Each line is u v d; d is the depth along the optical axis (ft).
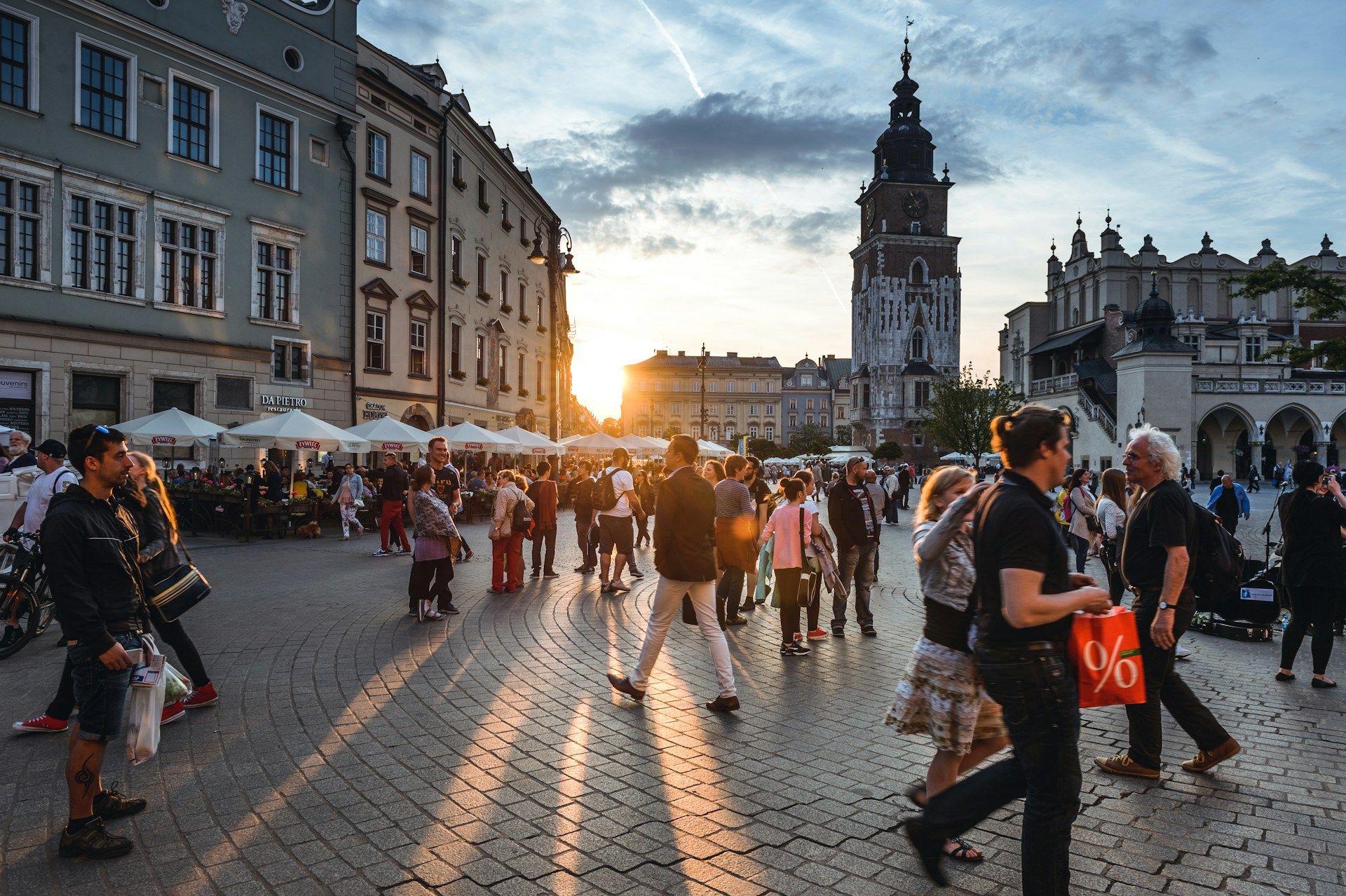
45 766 16.51
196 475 71.00
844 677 24.41
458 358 115.24
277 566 46.98
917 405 309.01
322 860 12.59
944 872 11.07
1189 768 16.89
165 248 75.10
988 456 203.92
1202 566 16.83
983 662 10.40
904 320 314.14
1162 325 158.20
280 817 14.14
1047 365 257.34
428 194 106.52
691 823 14.08
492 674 23.98
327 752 17.34
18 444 34.68
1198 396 166.30
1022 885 10.92
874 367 315.99
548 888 11.84
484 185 126.00
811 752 17.75
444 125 107.45
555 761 16.96
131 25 71.10
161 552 18.94
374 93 97.09
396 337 100.58
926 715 12.87
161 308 74.33
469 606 35.50
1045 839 10.04
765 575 36.86
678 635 30.58
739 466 32.73
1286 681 24.52
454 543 32.53
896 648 28.66
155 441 67.46
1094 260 234.17
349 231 92.79
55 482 26.89
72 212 68.13
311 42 88.02
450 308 112.16
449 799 14.98
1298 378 187.62
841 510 30.76
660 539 20.84
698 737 18.65
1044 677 10.07
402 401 101.45
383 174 98.89
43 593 28.37
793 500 27.55
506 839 13.39
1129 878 12.26
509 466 130.72
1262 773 16.81
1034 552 9.96
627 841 13.39
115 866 12.37
